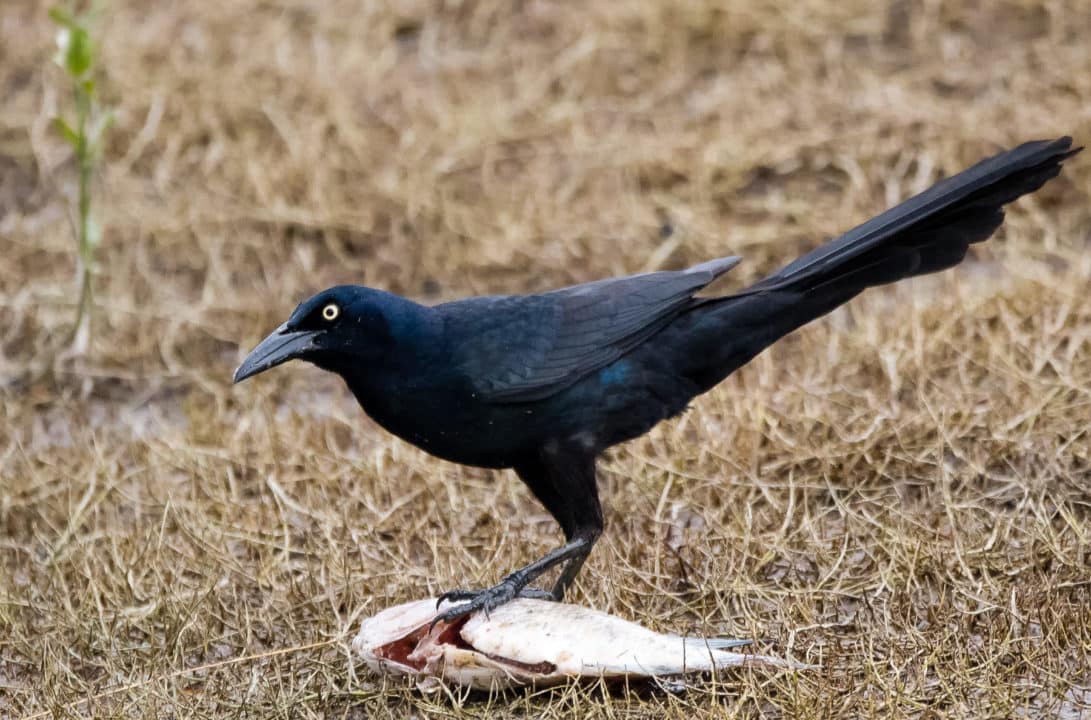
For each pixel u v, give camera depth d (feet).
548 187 51.42
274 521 35.96
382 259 48.78
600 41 57.93
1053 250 45.75
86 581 33.65
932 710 27.14
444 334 30.27
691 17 58.03
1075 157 48.75
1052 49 55.11
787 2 58.29
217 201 50.80
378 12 60.59
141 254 49.14
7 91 57.00
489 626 28.94
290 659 30.99
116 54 57.06
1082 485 34.55
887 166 50.55
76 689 30.22
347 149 52.95
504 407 30.37
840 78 55.06
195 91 55.21
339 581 33.24
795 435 37.60
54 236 50.11
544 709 28.09
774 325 31.40
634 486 36.37
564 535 33.06
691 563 33.24
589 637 28.37
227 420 41.91
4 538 36.96
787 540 33.32
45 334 45.93
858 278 31.40
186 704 29.40
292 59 57.72
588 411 30.86
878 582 31.78
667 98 55.42
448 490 36.52
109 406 43.57
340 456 38.50
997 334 40.32
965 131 50.80
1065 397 37.40
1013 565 31.76
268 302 47.16
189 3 61.46
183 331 46.21
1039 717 27.30
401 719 28.76
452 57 58.65
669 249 47.88
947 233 31.30
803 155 51.47
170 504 35.47
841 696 27.76
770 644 29.91
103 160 52.90
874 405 38.17
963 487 35.12
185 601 32.71
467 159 52.54
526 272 47.91
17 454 40.63
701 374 31.78
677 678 29.14
